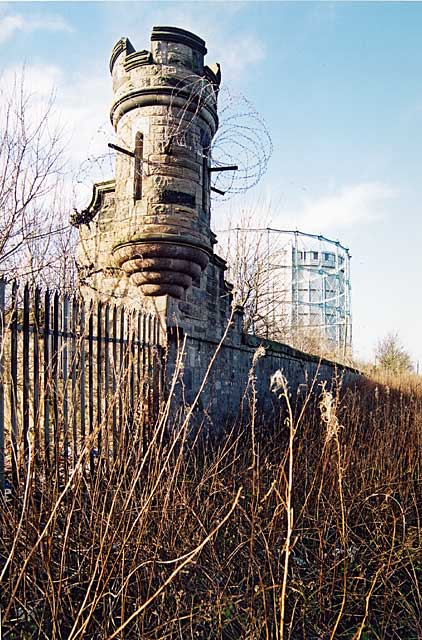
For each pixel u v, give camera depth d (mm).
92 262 8883
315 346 25656
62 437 4434
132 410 4918
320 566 3469
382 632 3357
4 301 4121
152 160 7629
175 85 7664
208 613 2965
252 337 11031
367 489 4984
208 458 5852
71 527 3166
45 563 2662
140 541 2791
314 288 34625
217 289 9297
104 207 8867
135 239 7523
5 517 2932
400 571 4238
